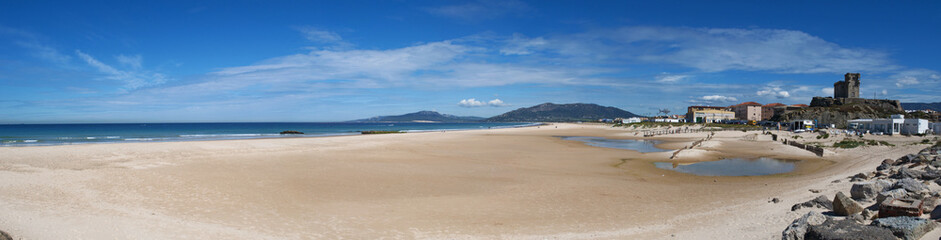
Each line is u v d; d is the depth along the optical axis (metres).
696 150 35.16
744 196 16.06
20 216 11.49
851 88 131.88
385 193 17.48
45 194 15.19
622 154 35.72
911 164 19.09
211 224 11.99
